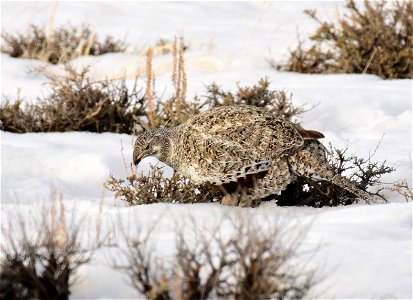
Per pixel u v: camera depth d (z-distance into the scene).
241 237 16.02
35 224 19.31
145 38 52.66
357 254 17.72
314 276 16.47
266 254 16.41
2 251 17.56
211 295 15.59
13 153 29.19
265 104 34.09
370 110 36.94
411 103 38.34
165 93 39.59
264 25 56.44
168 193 24.89
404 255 17.75
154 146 24.95
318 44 49.00
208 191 25.38
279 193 25.42
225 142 23.62
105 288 16.44
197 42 51.31
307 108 37.12
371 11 47.03
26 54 47.72
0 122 34.81
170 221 21.27
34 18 55.94
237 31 55.00
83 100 35.12
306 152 23.70
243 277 15.51
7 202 24.86
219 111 24.36
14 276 15.88
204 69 45.47
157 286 15.33
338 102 37.88
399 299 15.91
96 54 49.25
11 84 41.31
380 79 43.94
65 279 16.16
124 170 29.11
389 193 25.95
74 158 29.11
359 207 21.67
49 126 34.34
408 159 29.73
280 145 23.47
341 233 19.31
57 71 44.56
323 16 56.72
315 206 25.30
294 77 44.03
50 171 28.39
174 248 17.72
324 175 23.83
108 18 57.28
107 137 33.69
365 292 16.20
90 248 18.06
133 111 35.50
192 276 15.30
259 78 43.62
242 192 23.98
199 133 23.98
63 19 56.22
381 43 45.62
